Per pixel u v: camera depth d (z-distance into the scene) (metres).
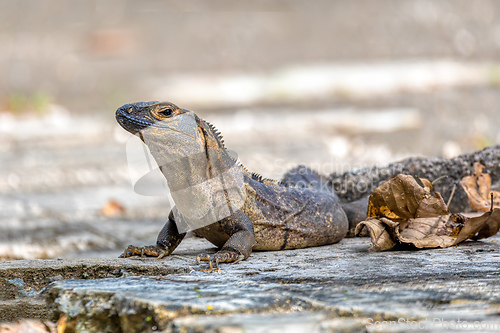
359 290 9.58
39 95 55.38
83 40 80.94
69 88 67.25
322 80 63.94
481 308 8.70
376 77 62.72
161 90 63.50
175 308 8.88
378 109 48.88
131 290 9.69
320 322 8.35
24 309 10.84
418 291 9.46
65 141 41.84
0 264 11.49
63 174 31.98
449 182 16.02
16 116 52.22
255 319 8.44
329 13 86.25
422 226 12.78
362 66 70.38
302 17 86.69
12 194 27.72
